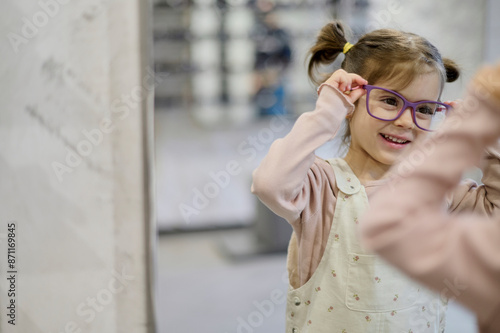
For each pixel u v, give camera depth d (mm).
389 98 877
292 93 3553
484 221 400
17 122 1121
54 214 1161
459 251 393
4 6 1080
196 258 2736
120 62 1133
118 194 1177
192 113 3729
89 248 1185
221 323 1986
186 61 3637
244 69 3648
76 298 1195
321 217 908
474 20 1879
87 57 1121
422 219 405
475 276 385
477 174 1224
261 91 3643
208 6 3561
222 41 3625
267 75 3607
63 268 1182
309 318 908
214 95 3719
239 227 3199
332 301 892
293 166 809
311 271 913
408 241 404
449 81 1011
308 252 908
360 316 883
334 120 834
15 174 1137
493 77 396
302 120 840
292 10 3369
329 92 839
